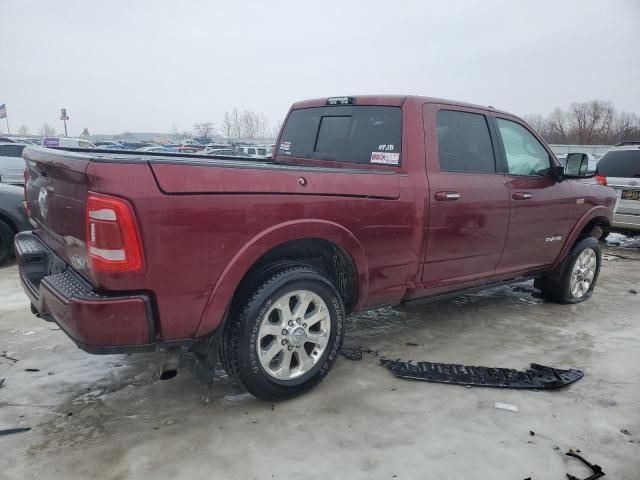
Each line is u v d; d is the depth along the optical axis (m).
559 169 4.79
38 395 3.20
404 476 2.47
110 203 2.37
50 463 2.53
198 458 2.59
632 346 4.20
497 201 4.18
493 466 2.56
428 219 3.68
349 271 3.43
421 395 3.27
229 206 2.70
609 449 2.73
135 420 2.93
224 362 2.97
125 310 2.48
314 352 3.24
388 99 3.87
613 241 9.60
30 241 3.55
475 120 4.17
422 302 4.00
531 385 3.40
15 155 13.56
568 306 5.33
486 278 4.37
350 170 3.31
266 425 2.89
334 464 2.55
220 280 2.71
